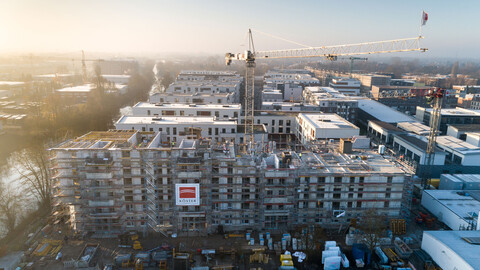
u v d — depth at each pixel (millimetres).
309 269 90625
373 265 92625
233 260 93312
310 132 167125
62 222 108812
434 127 145000
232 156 105500
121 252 95500
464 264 79000
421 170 153250
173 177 99062
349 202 106000
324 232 106375
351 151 122688
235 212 105125
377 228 97750
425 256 92938
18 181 144250
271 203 103562
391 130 192500
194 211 102938
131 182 100750
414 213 120875
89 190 98500
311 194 104750
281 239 101500
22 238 100938
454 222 107625
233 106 195125
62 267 88250
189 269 88250
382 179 104062
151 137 118875
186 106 193250
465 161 154375
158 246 98688
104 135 115000
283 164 103750
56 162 102562
